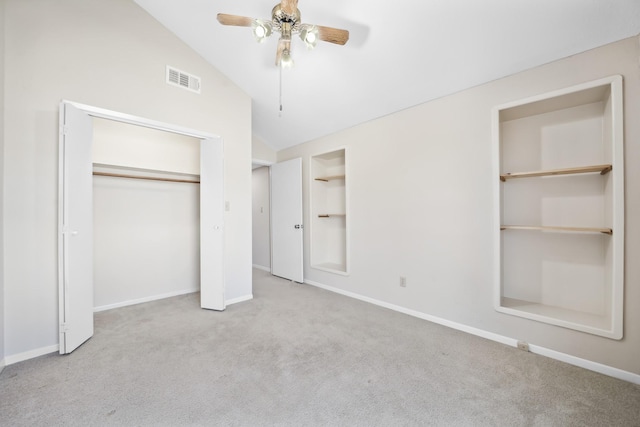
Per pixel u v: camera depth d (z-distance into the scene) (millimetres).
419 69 2469
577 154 2168
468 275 2510
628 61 1768
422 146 2836
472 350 2174
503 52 2086
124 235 3324
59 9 2217
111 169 3242
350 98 3104
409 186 2949
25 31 2064
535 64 2090
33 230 2082
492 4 1813
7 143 1988
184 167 3748
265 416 1471
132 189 3402
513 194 2453
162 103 2809
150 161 3465
